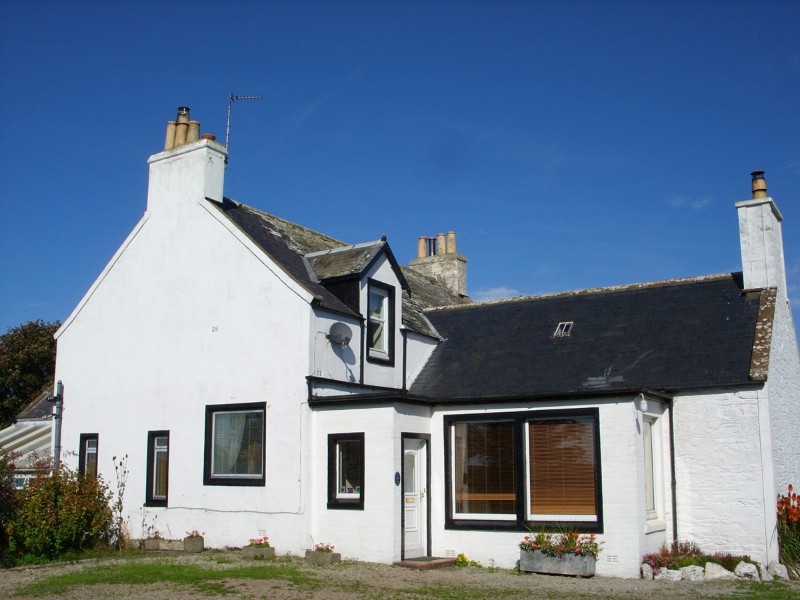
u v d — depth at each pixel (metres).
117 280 22.12
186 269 20.70
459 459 18.52
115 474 21.09
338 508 17.62
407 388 21.42
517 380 19.88
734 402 17.59
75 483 18.75
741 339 18.58
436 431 18.73
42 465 20.58
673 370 18.47
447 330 23.75
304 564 16.53
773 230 20.52
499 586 14.46
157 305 21.12
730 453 17.47
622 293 22.48
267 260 19.22
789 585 14.93
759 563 16.30
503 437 18.09
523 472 17.50
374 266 20.81
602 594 13.66
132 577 14.40
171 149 21.61
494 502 17.91
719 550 17.25
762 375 17.31
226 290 19.86
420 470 18.50
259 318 19.17
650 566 15.73
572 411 17.09
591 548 15.99
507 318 23.27
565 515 16.97
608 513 16.28
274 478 18.31
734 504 17.28
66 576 14.59
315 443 18.17
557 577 15.77
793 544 16.89
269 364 18.81
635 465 16.20
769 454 17.09
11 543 17.30
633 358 19.28
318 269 20.83
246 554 17.59
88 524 18.75
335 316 19.22
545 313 22.80
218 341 19.80
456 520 18.06
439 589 13.93
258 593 13.02
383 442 17.31
